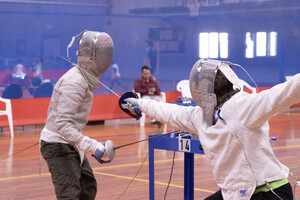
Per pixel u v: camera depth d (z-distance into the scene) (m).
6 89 11.54
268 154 2.70
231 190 2.73
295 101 2.44
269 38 15.23
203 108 2.87
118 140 9.71
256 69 15.09
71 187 3.55
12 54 11.70
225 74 2.81
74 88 3.48
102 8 12.98
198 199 5.44
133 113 3.43
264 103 2.53
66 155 3.58
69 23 12.45
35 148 8.90
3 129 11.77
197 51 14.45
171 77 14.13
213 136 2.79
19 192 5.77
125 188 5.94
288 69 15.55
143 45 13.72
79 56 3.65
